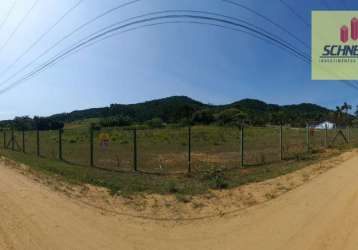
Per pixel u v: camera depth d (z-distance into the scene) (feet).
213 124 236.84
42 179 40.98
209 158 61.46
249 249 18.69
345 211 25.11
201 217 25.26
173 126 199.72
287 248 18.63
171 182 37.81
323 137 118.83
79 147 91.09
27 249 18.63
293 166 48.01
